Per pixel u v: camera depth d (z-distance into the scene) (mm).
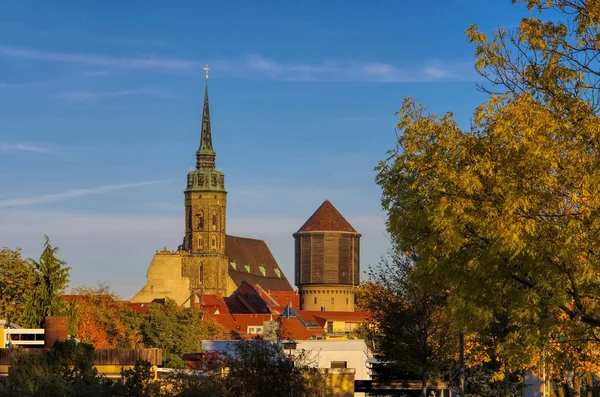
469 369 74000
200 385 52594
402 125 45844
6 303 108500
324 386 62344
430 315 66938
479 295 39781
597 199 36125
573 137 37688
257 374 56531
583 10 38594
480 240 39938
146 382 49688
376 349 75812
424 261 41281
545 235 36969
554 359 40500
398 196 46312
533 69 39531
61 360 47688
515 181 38219
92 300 137125
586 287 37969
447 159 42156
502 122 38469
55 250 107375
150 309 141000
